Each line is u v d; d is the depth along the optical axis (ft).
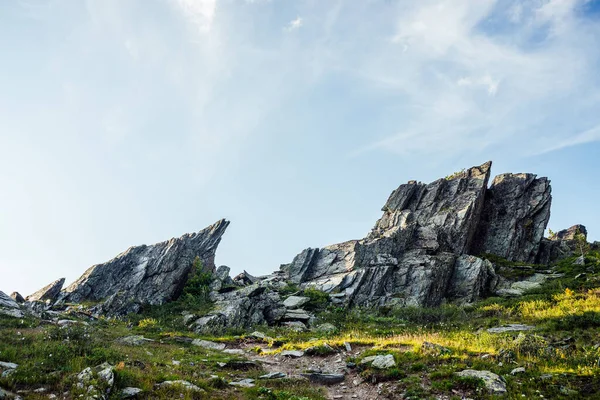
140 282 164.45
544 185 254.68
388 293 182.50
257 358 88.63
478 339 91.50
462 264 198.80
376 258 203.10
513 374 63.21
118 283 167.02
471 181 256.73
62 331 77.00
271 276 245.86
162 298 158.71
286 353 88.99
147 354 77.82
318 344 91.20
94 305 148.66
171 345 96.53
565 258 229.45
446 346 80.74
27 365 53.47
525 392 56.08
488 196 258.16
